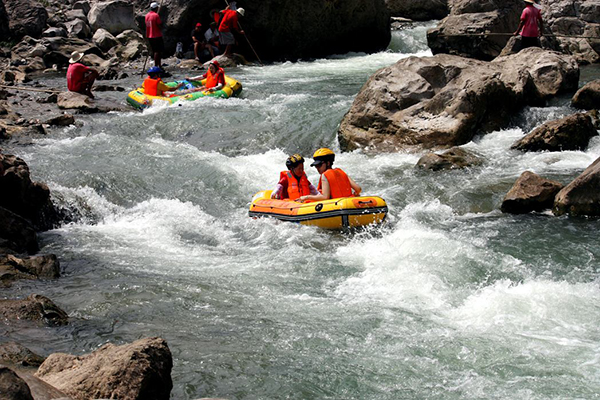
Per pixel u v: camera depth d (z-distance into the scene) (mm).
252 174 11898
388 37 25547
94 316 6516
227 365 5492
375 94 13023
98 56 23281
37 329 6102
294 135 13656
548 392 5043
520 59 14469
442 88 13078
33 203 9352
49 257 7789
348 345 5875
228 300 6930
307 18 22922
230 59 21859
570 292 6836
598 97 12898
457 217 9711
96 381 4199
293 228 9297
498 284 7172
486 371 5379
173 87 17250
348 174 11453
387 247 8344
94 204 10508
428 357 5637
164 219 10062
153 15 20156
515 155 11742
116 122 14680
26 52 22719
